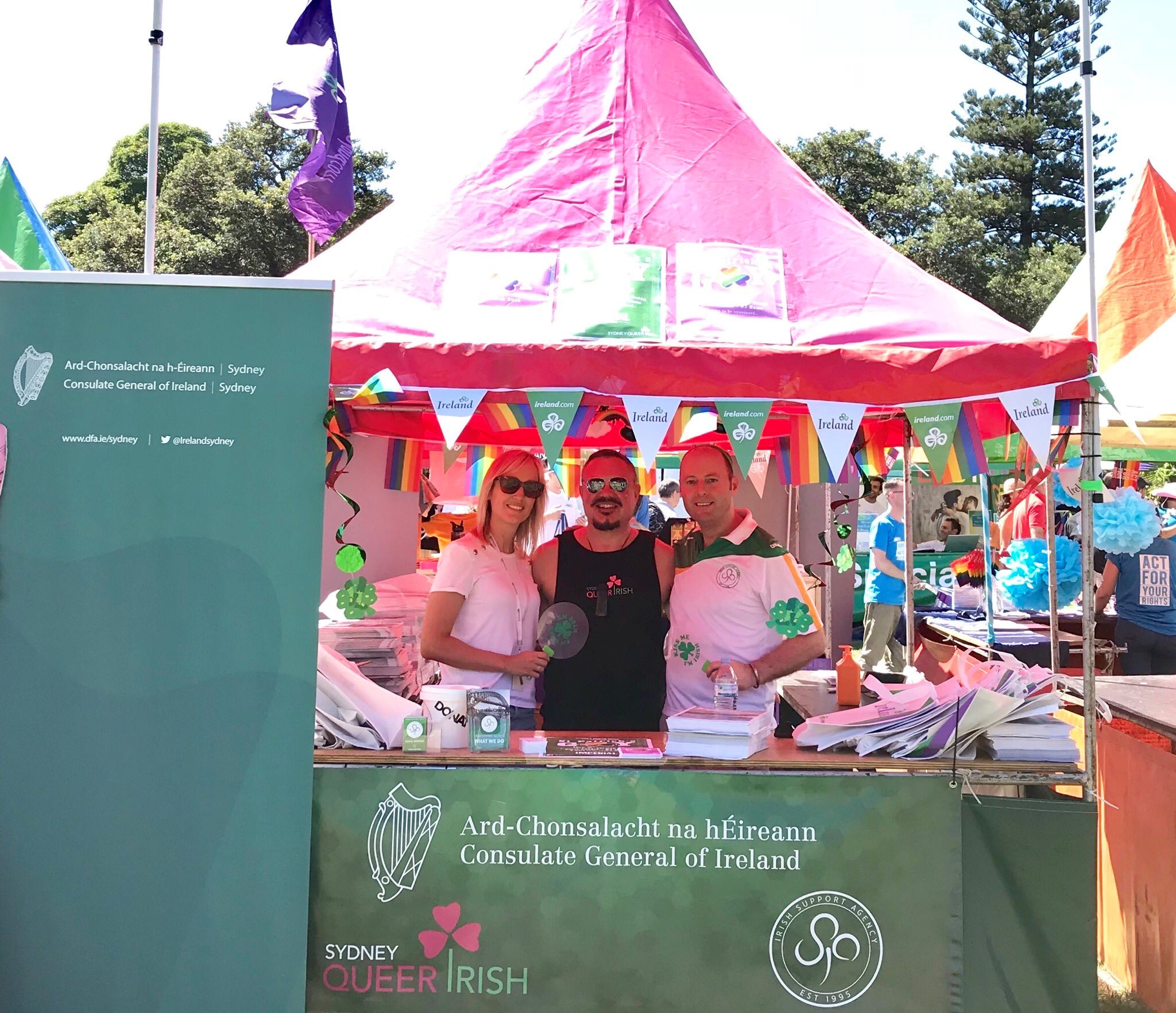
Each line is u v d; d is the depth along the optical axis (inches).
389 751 129.6
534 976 126.4
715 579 151.2
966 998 125.9
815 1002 126.0
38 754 119.0
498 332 134.7
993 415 172.1
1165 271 285.1
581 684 152.1
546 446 127.3
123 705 119.5
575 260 144.6
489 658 142.4
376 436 205.6
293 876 118.7
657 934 126.5
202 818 118.7
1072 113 1419.8
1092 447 129.8
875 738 129.9
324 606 162.7
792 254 149.6
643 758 127.5
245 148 1348.4
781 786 127.0
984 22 1416.1
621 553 156.3
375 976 126.2
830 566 246.5
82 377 121.5
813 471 197.8
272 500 121.3
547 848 126.7
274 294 122.8
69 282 122.0
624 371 128.3
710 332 134.6
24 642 119.7
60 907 117.6
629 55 174.9
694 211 154.0
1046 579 261.6
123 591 120.4
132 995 117.0
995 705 127.4
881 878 126.6
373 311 138.6
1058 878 125.0
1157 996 150.9
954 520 400.8
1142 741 158.7
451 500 318.7
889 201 1557.6
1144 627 255.1
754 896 126.6
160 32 159.5
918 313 141.9
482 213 154.0
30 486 120.8
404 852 126.6
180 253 1254.3
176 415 121.8
